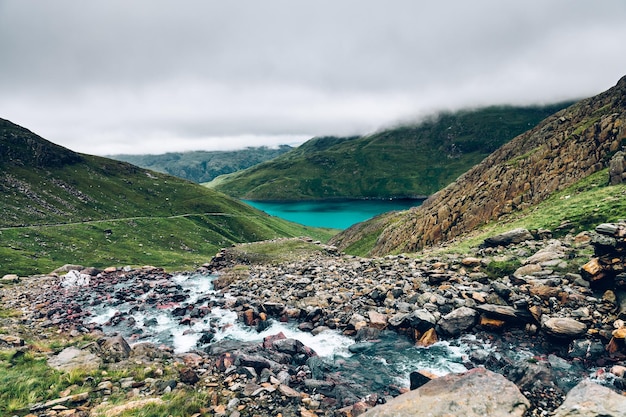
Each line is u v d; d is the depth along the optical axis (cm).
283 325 2500
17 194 14050
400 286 2761
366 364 1822
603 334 1664
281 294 3109
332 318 2448
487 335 1964
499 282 2320
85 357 1677
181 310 3014
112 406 1186
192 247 13762
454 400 1080
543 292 2053
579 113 7188
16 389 1272
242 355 1711
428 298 2372
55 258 9019
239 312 2823
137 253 11106
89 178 18788
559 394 1323
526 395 1332
